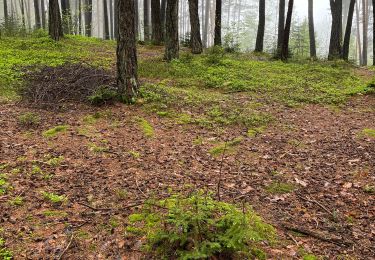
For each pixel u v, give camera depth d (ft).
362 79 55.36
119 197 19.34
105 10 109.29
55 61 49.08
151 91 38.73
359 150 27.45
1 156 23.67
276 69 58.34
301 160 25.73
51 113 32.24
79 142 26.84
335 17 81.46
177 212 14.92
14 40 63.46
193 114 34.63
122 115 32.71
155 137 28.94
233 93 44.78
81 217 17.39
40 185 20.31
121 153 25.40
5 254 14.39
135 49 35.29
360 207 19.25
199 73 51.57
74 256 14.71
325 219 17.98
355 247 15.79
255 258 14.55
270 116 35.29
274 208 18.99
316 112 38.50
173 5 55.31
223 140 29.12
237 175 23.02
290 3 70.95
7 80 39.17
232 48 79.25
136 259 14.55
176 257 14.17
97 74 38.29
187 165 24.29
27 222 16.75
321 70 58.49
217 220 15.30
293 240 16.08
